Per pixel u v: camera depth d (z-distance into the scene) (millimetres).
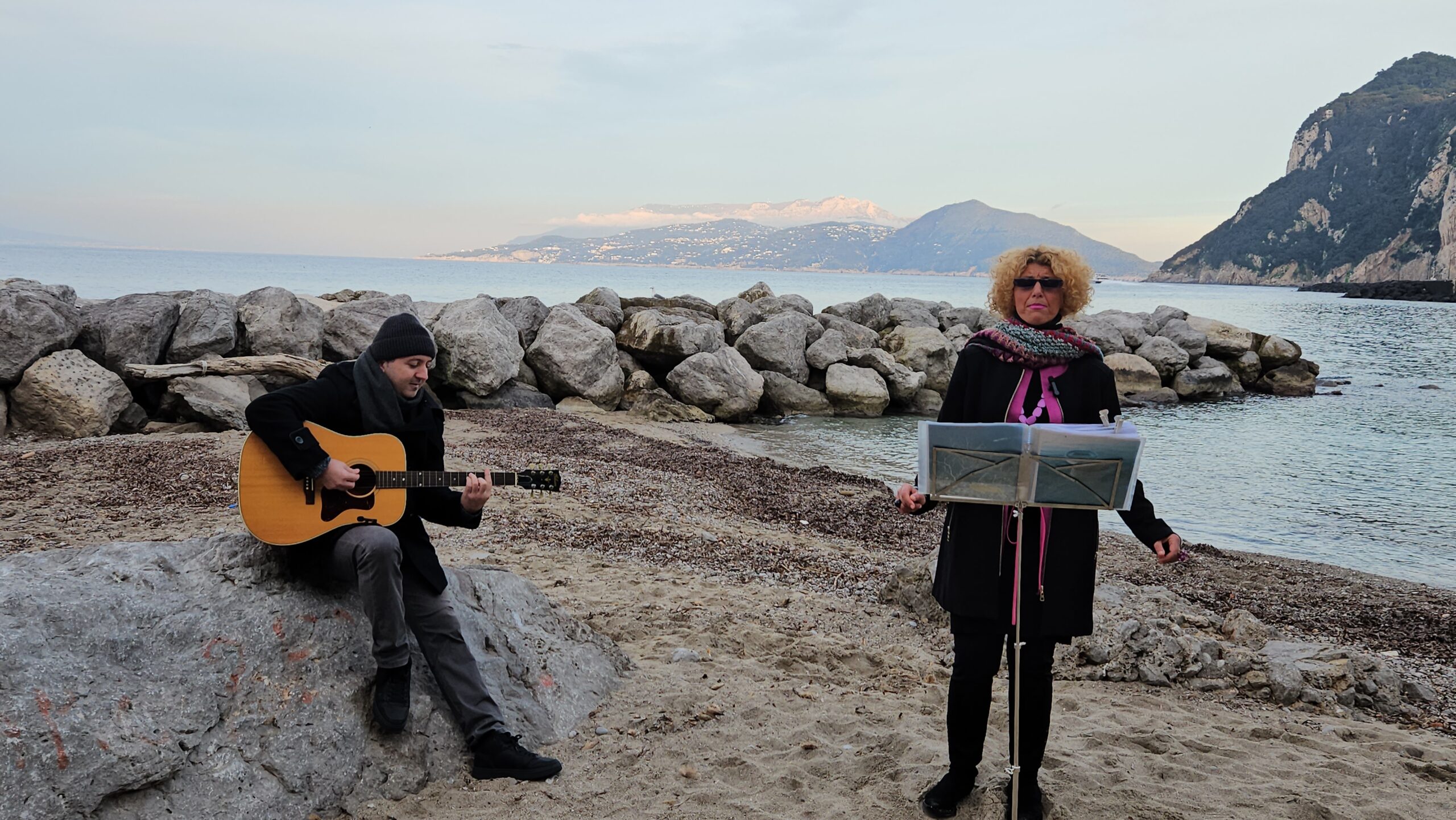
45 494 8898
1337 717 5176
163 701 3201
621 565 7836
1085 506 3076
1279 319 78438
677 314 24047
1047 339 3379
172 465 10398
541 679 4297
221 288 81688
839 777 3906
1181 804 3795
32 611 3180
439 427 3996
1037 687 3396
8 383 12734
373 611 3545
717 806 3590
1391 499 13984
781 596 7109
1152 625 5777
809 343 23531
